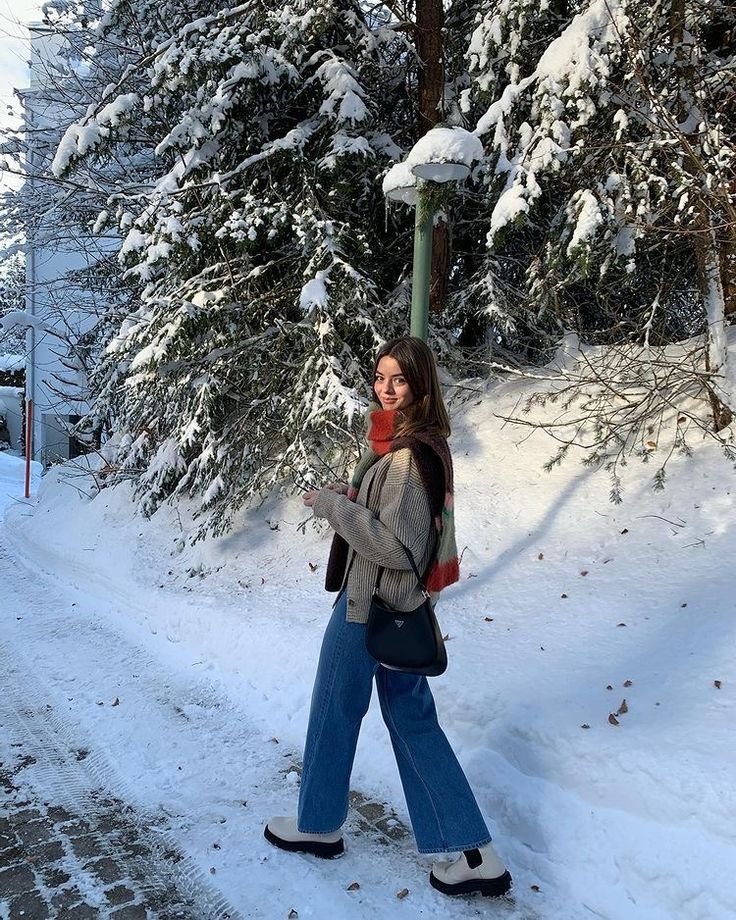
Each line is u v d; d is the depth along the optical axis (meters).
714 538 3.69
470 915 2.11
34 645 4.52
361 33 5.76
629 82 4.61
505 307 5.82
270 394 5.67
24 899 2.19
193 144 5.47
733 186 4.23
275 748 3.18
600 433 4.59
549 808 2.38
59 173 5.73
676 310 6.28
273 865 2.33
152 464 6.00
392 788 2.77
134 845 2.47
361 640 2.15
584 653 3.02
